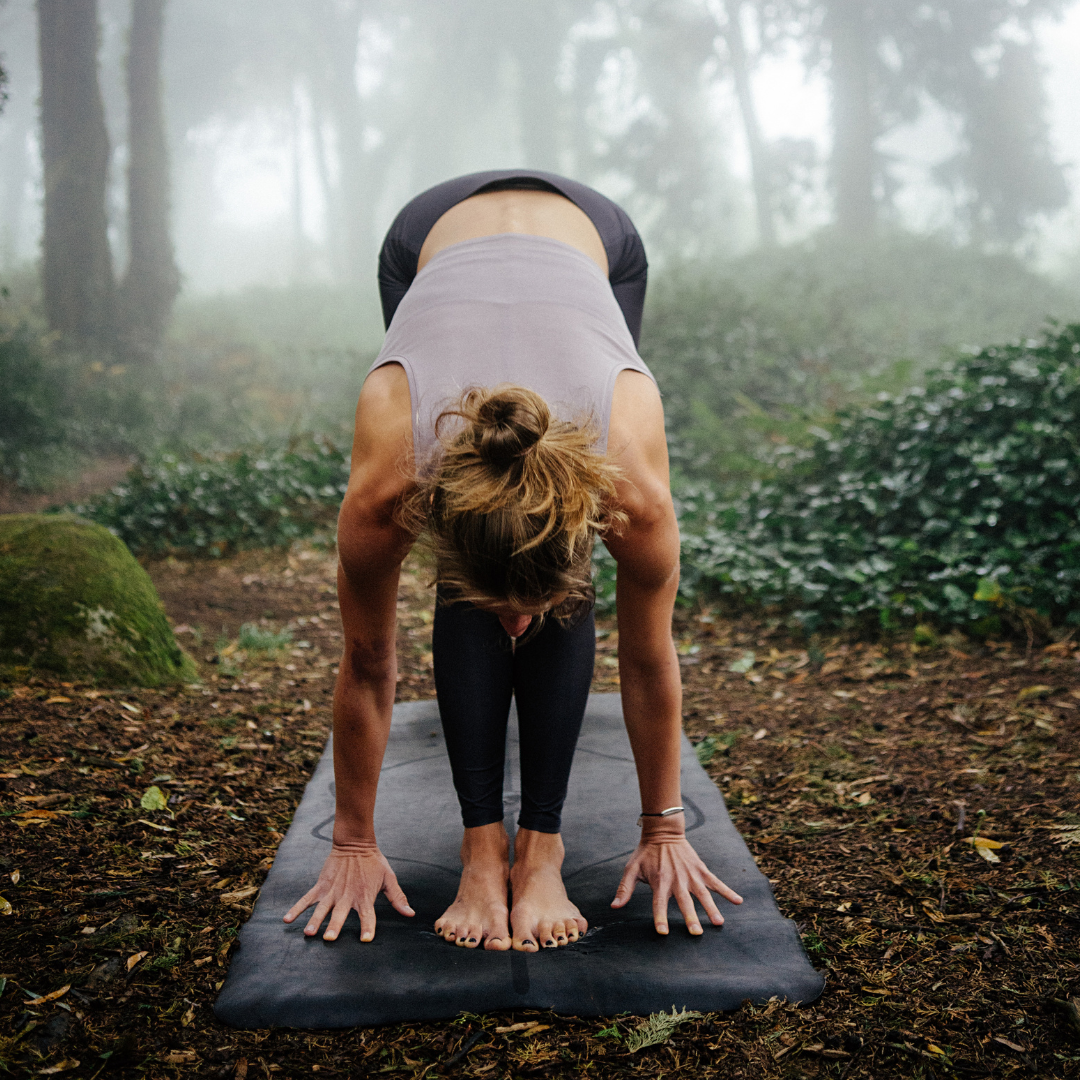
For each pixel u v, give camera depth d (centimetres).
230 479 716
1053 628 369
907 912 193
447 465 131
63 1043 152
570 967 170
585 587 141
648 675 180
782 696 354
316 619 500
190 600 534
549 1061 151
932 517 453
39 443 1210
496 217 192
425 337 160
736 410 927
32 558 358
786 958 174
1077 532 398
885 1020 159
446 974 168
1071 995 163
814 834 236
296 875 204
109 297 1727
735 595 482
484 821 183
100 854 211
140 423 1438
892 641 396
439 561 134
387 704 184
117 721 299
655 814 193
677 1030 158
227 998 162
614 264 208
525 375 152
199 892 200
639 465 153
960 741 288
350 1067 149
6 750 261
